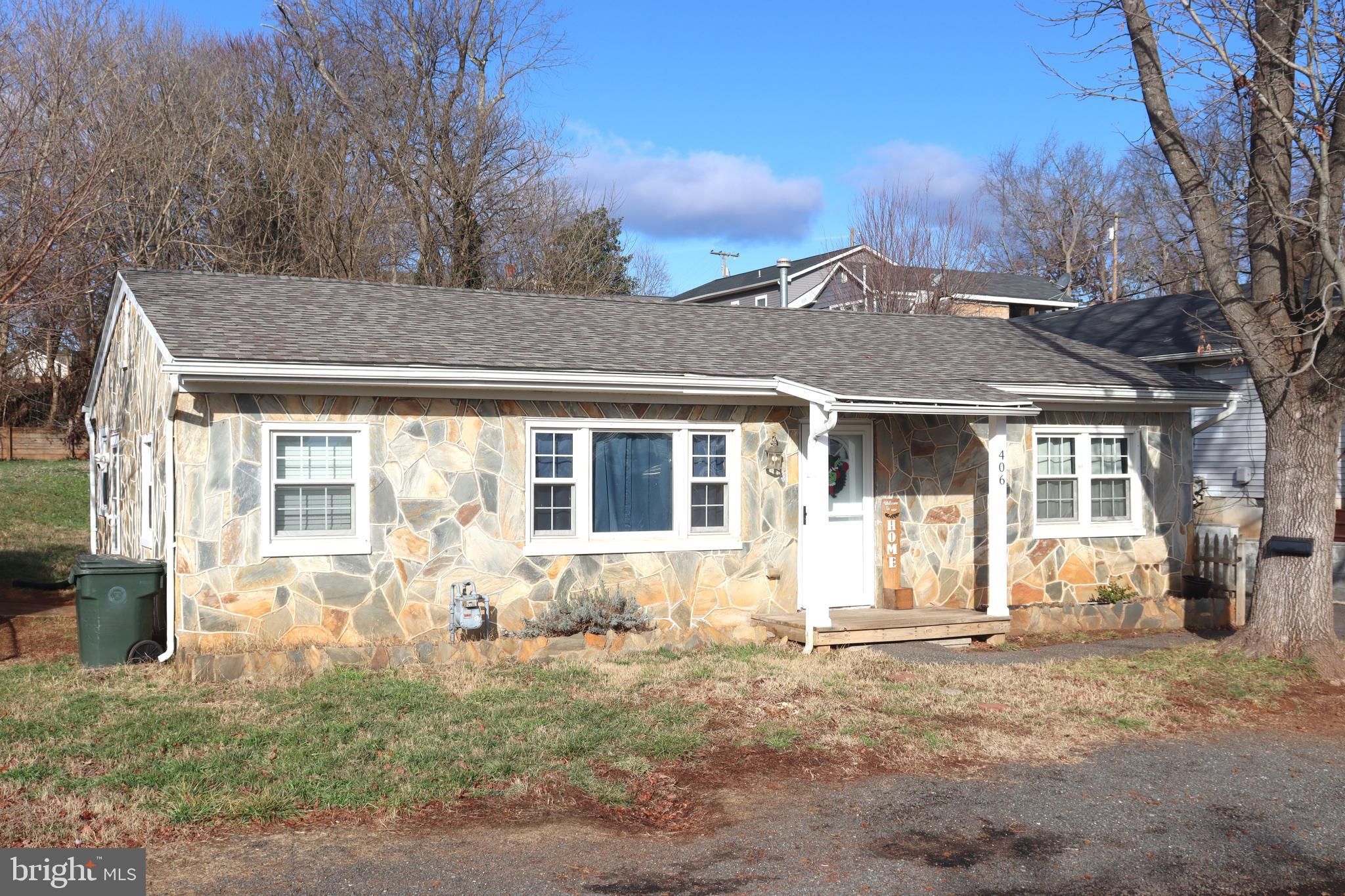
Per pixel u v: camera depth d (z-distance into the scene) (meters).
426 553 11.54
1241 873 5.92
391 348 11.55
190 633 10.65
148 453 12.55
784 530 13.21
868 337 15.75
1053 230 49.47
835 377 12.66
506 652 10.99
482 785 7.12
